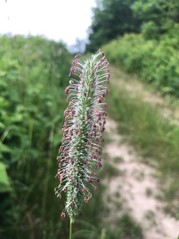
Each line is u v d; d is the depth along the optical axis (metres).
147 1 17.55
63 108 6.22
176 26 14.93
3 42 6.93
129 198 5.36
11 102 4.91
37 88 5.83
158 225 4.76
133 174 6.13
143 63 14.94
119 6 34.41
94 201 4.73
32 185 4.03
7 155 4.14
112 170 6.03
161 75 12.13
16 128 4.10
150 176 6.10
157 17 16.94
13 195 3.72
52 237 3.68
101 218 4.62
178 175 6.23
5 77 5.17
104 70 1.45
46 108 5.83
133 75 15.80
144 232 4.58
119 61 20.14
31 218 3.92
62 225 3.96
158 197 5.46
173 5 15.53
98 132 1.50
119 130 8.25
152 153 6.95
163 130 8.20
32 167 4.44
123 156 6.91
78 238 3.93
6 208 3.83
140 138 7.57
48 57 8.06
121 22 35.00
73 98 1.48
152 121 8.63
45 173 4.46
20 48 7.74
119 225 4.56
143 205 5.21
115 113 9.52
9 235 3.60
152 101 11.20
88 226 4.11
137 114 9.23
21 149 4.09
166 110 10.29
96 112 1.47
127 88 13.17
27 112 4.96
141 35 18.83
